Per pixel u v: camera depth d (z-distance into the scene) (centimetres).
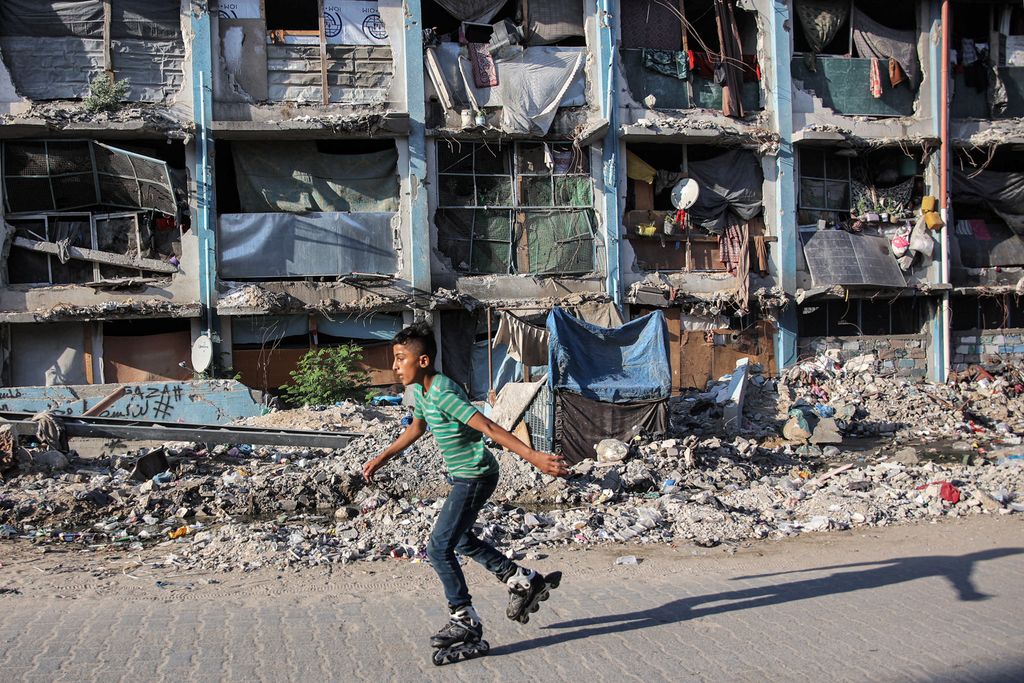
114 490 968
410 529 806
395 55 1819
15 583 623
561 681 424
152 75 1725
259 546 736
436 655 445
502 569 475
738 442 1425
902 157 2086
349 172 1811
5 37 1669
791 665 450
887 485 1050
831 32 2028
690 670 441
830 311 2066
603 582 639
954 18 2130
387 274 1819
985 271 2133
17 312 1659
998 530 827
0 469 1001
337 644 475
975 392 1989
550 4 1897
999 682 428
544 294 1884
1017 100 2109
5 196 1683
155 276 1736
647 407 1259
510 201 1883
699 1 1997
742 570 678
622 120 1919
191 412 1552
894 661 457
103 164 1700
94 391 1520
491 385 1497
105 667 428
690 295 1931
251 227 1762
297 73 1786
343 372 1722
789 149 1989
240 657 449
